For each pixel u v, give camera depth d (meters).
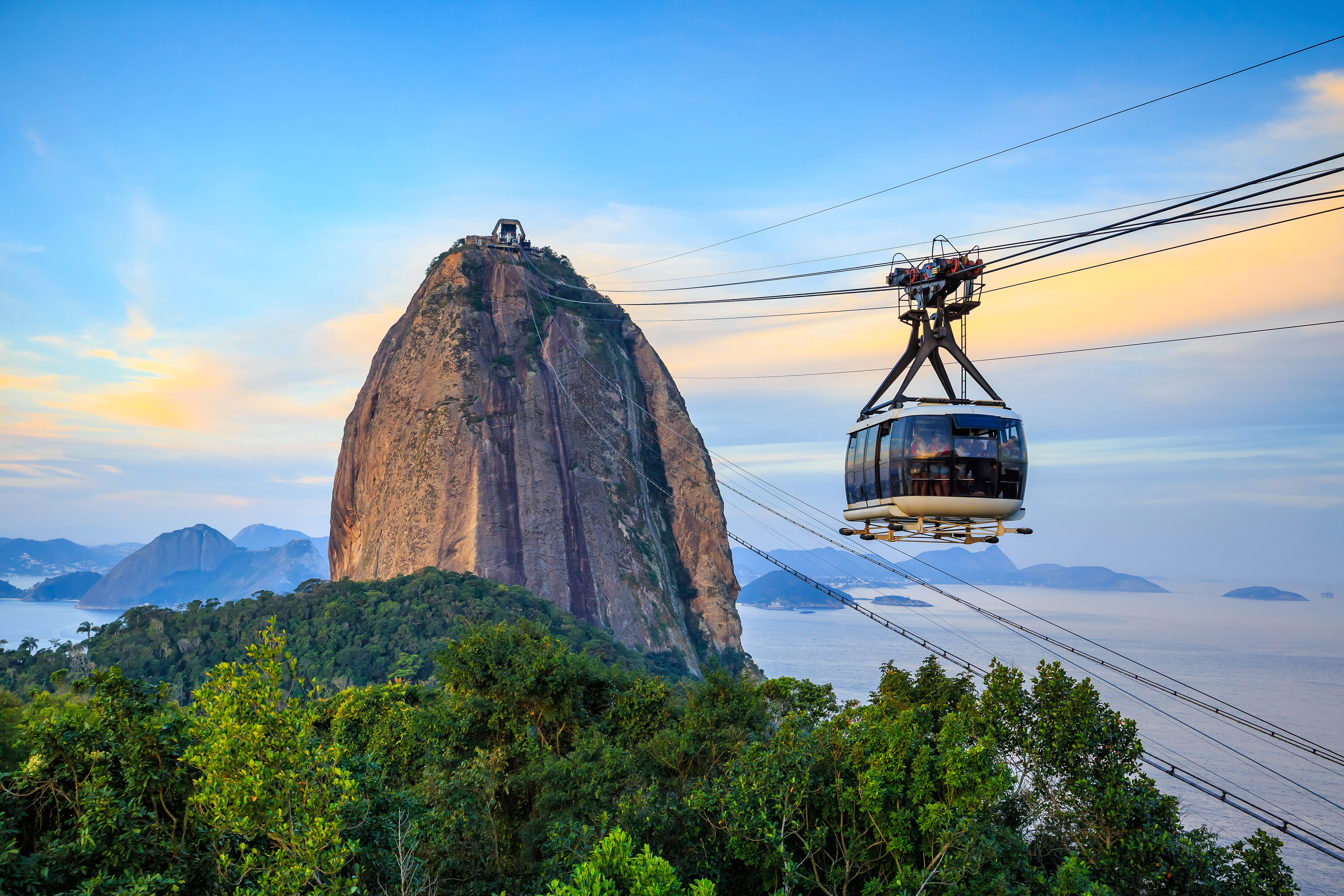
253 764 14.41
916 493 21.92
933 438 21.80
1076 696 25.75
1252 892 22.61
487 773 25.59
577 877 14.05
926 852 20.73
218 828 14.61
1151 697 194.38
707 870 21.59
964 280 22.50
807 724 28.52
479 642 34.03
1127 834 23.75
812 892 22.30
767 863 20.83
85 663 82.19
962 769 20.84
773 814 21.98
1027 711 26.91
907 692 32.34
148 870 15.96
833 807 22.22
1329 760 29.58
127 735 17.47
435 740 31.59
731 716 31.84
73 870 15.04
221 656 93.06
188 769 17.42
